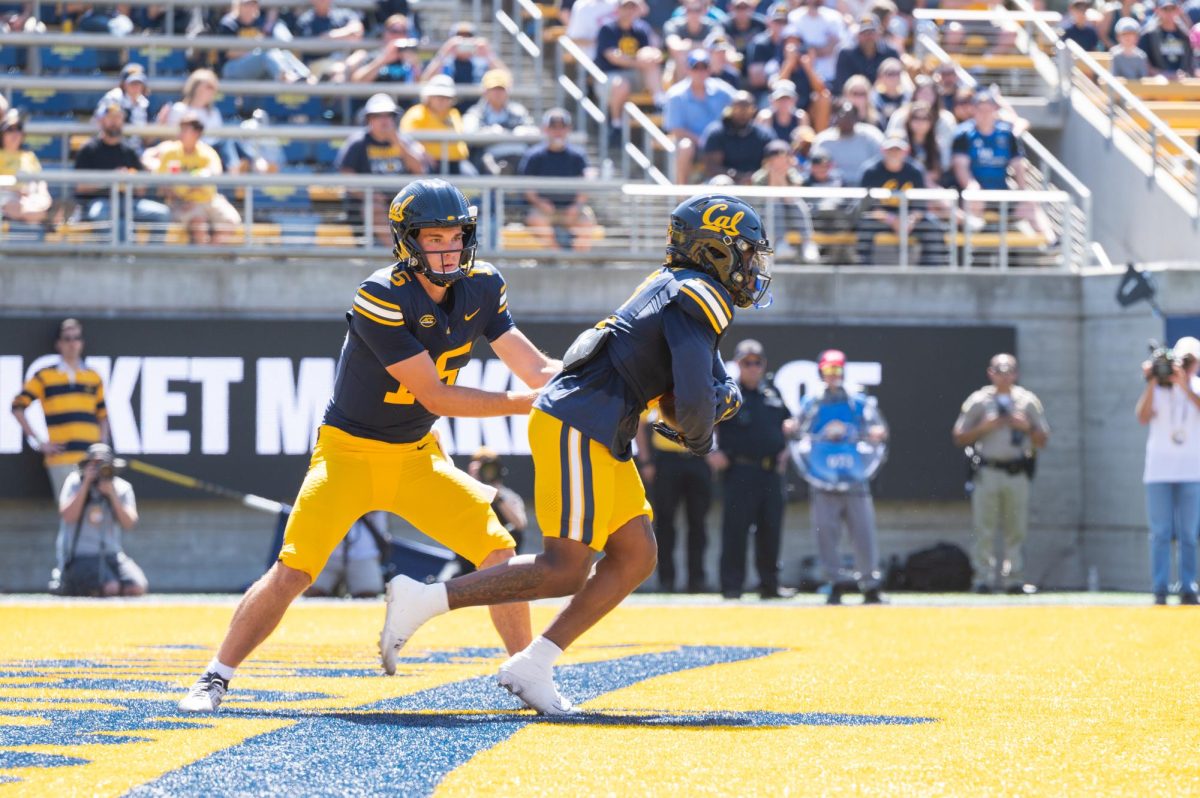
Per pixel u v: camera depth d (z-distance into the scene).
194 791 12.23
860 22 64.06
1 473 47.62
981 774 13.23
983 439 48.81
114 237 50.25
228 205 50.94
